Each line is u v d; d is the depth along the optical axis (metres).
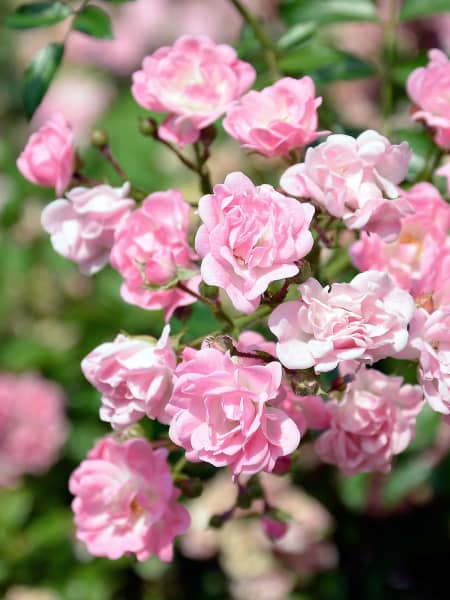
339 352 0.40
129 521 0.47
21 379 0.80
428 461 0.65
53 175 0.50
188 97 0.48
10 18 0.54
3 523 0.76
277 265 0.41
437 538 0.70
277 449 0.40
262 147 0.46
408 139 0.56
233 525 0.74
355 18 0.60
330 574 0.73
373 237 0.46
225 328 0.46
